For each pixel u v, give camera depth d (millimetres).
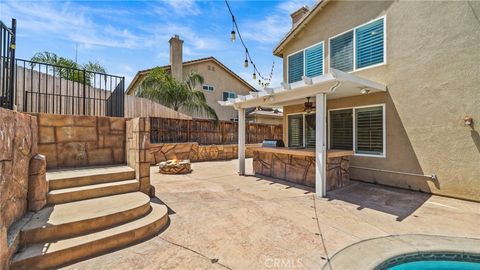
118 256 3283
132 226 3801
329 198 6141
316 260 3213
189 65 19703
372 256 3297
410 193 6586
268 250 3473
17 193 3406
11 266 2738
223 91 21797
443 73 6203
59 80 8094
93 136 6141
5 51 3746
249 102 8875
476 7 5672
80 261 3139
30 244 3139
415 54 6727
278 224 4418
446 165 6191
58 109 8047
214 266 3066
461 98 5906
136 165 5492
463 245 3594
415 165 6773
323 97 6281
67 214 3721
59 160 5668
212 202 5762
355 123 8227
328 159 6961
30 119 3967
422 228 4250
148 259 3219
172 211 5094
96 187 4691
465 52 5832
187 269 2994
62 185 4559
